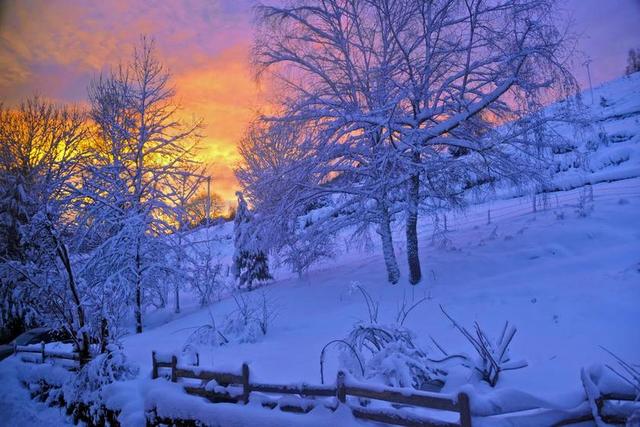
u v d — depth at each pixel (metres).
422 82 12.59
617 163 19.22
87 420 7.38
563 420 3.62
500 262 11.98
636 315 7.52
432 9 12.77
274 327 11.55
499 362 5.87
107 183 18.33
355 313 11.19
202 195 23.52
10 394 9.93
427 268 12.88
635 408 3.32
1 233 17.22
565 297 8.92
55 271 9.80
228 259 28.22
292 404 4.80
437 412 4.95
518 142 12.45
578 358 6.50
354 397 4.54
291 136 14.02
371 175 13.07
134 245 17.28
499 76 12.23
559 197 17.56
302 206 14.39
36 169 20.02
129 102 18.80
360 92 13.47
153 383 6.63
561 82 11.54
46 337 16.81
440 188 13.10
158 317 19.98
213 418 5.22
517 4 11.52
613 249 10.73
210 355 9.31
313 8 13.06
